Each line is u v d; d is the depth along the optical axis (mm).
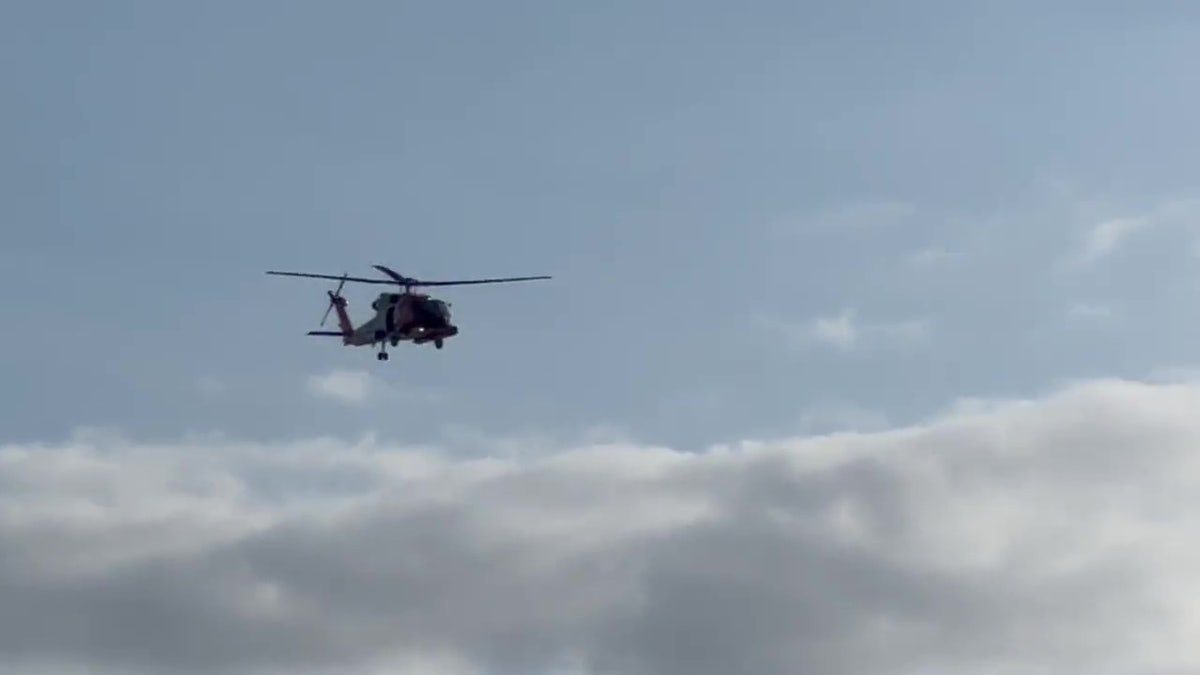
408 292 177250
